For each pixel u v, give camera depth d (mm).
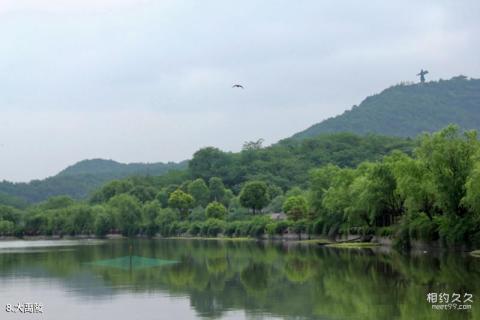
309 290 58969
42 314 48406
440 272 68375
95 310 49719
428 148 106312
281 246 143375
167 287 63469
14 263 96500
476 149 101375
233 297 55594
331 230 156500
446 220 101375
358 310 46938
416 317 43594
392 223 129500
